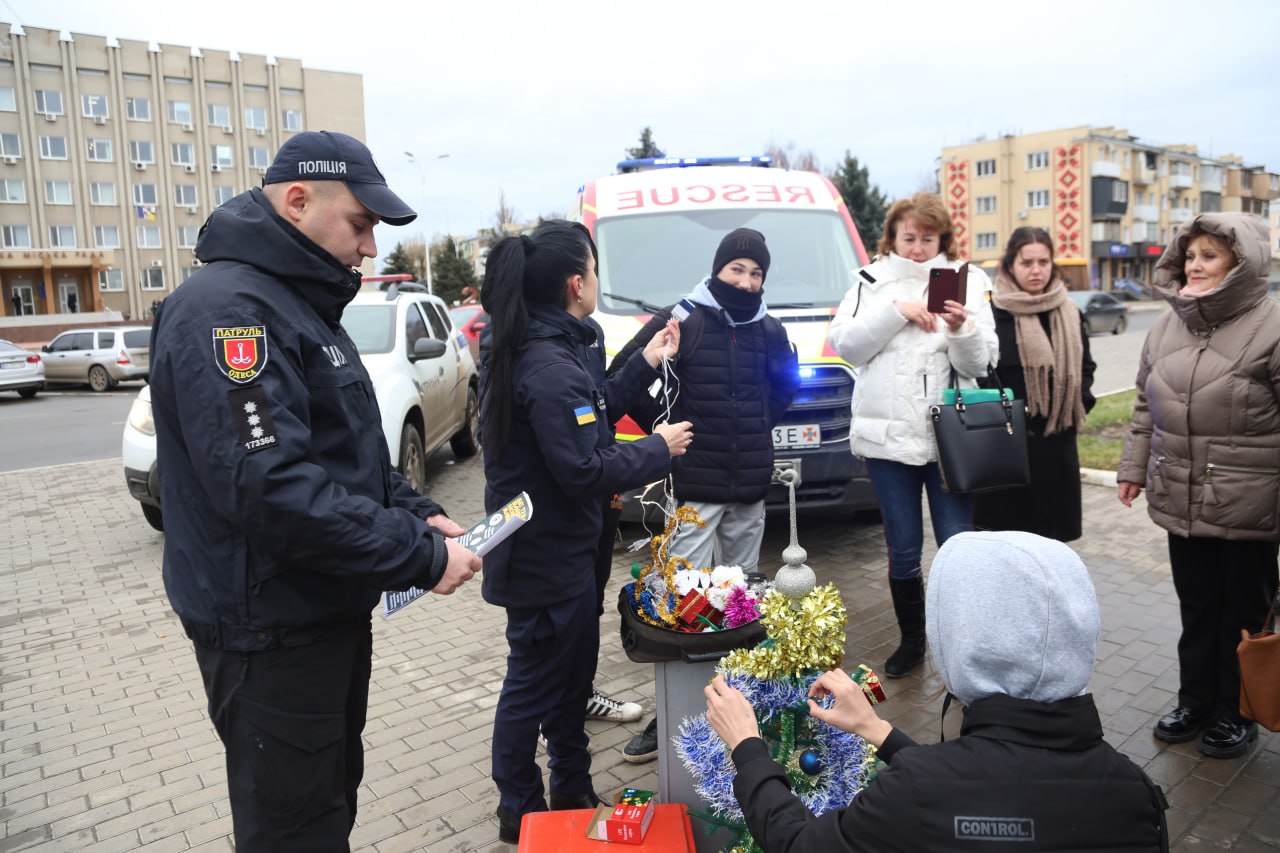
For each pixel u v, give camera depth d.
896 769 1.49
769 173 6.58
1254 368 2.99
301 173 1.95
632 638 2.56
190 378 1.78
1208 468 3.11
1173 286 3.30
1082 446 8.61
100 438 13.34
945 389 3.61
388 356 7.14
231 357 1.78
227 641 1.91
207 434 1.76
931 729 3.49
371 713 3.87
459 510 7.57
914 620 3.95
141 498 6.40
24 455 11.96
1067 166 58.34
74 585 5.88
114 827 3.09
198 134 50.25
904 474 3.83
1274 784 3.06
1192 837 2.79
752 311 3.50
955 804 1.41
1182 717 3.37
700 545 3.60
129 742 3.72
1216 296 3.02
